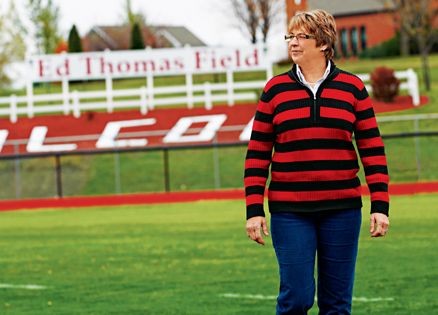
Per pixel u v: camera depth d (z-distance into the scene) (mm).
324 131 6488
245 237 16969
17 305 10938
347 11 79188
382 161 6633
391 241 15344
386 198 6598
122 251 15750
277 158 6602
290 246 6531
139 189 33438
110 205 25938
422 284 11391
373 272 12359
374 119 6648
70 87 65938
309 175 6496
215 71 44750
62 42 78688
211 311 10219
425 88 51781
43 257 15359
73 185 34219
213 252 15086
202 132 39625
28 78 45094
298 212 6531
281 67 67875
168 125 42344
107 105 44812
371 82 45750
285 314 6602
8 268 14172
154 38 86375
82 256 15312
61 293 11727
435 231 16531
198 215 21688
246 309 10273
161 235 17969
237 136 39062
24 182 34531
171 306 10594
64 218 22656
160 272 13211
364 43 79062
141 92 44656
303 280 6527
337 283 6648
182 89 44812
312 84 6582
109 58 45125
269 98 6641
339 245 6570
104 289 11930
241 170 34219
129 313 10266
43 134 42500
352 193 6559
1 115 49250
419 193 24656
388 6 61406
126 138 40938
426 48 57312
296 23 6590
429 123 40094
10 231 19969
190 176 34094
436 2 58750
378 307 10086
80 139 37562
